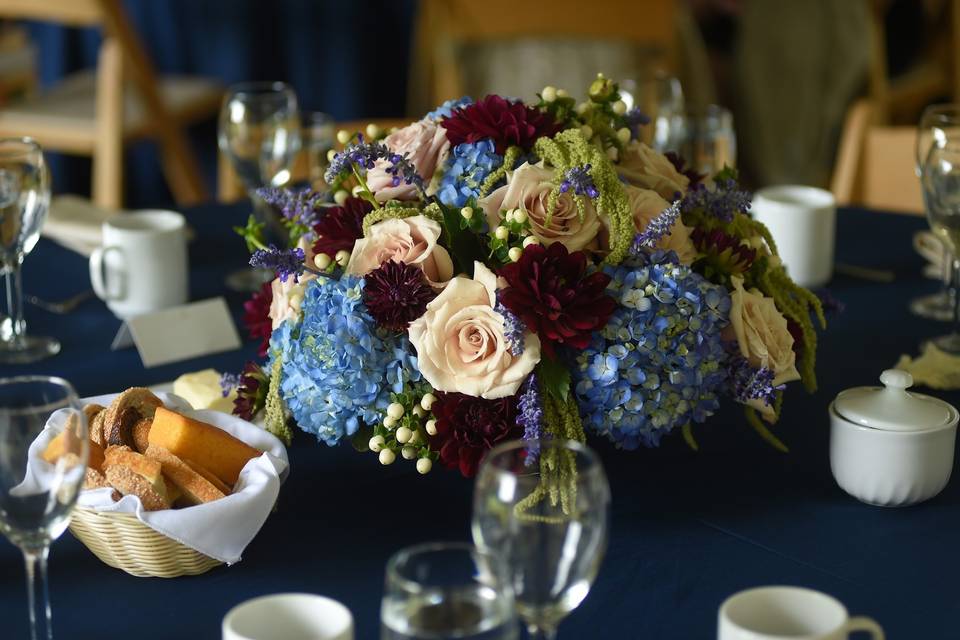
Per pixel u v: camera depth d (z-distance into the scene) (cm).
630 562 101
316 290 104
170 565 98
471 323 100
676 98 188
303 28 349
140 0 348
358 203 111
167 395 111
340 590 97
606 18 269
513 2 270
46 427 85
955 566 100
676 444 123
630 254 104
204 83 340
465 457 102
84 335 152
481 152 108
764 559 101
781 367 108
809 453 121
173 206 196
